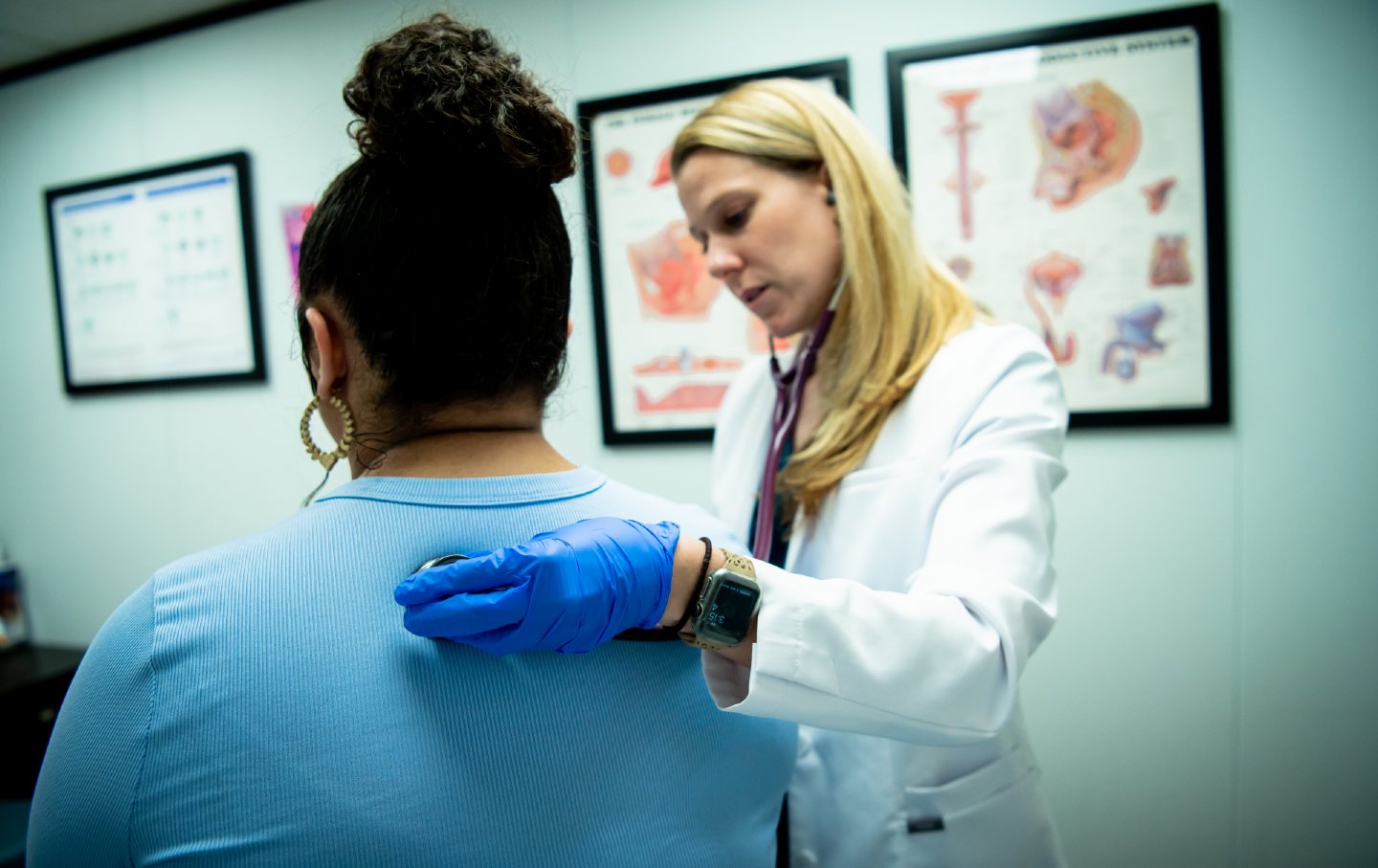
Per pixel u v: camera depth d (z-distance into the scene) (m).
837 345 0.96
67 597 2.22
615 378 1.66
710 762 0.51
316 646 0.41
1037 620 0.70
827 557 0.94
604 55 1.62
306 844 0.39
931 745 0.63
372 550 0.45
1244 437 1.34
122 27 1.93
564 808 0.44
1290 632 1.34
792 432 1.04
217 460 2.00
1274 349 1.32
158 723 0.39
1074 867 1.47
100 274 2.06
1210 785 1.40
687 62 1.56
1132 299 1.36
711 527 0.63
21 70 2.09
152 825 0.39
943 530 0.74
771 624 0.56
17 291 2.18
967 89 1.40
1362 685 1.32
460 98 0.44
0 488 2.27
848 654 0.57
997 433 0.80
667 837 0.48
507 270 0.48
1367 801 1.32
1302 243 1.29
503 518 0.48
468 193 0.46
